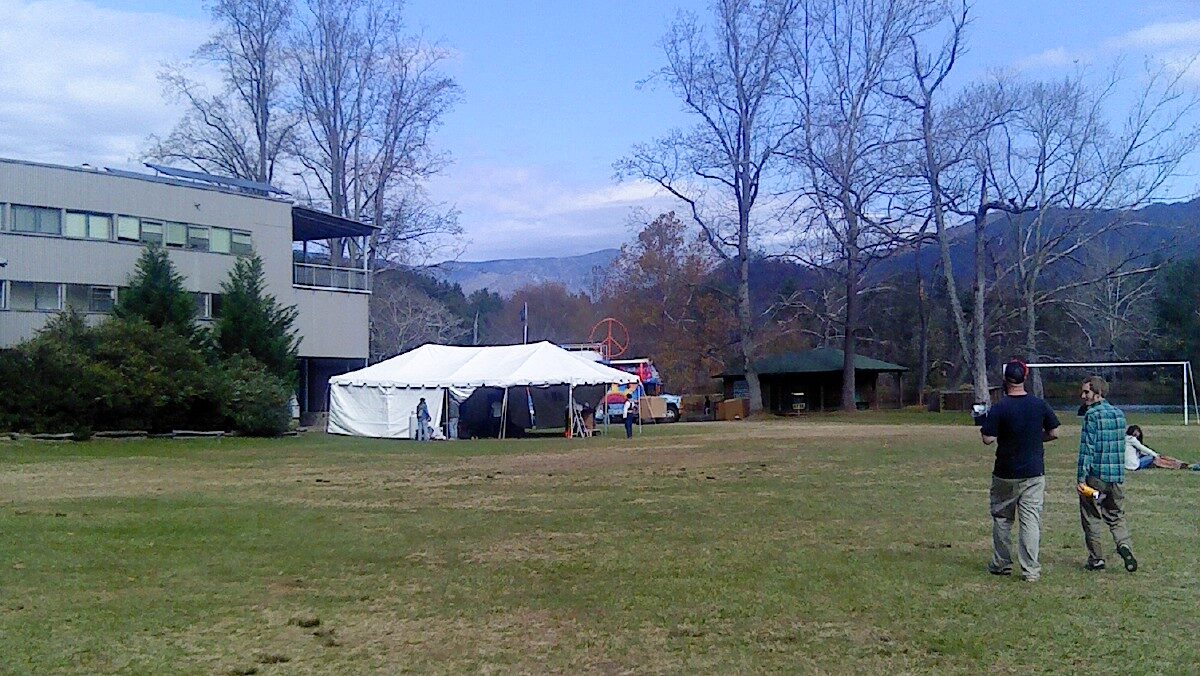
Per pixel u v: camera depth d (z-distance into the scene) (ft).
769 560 33.68
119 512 46.78
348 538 38.88
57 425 98.78
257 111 176.24
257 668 21.71
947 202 155.94
